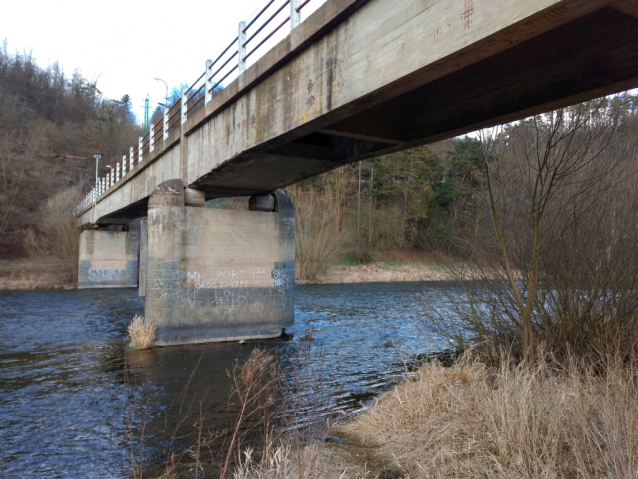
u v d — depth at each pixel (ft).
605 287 28.96
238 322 56.49
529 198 32.71
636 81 21.27
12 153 181.98
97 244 133.80
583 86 23.29
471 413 21.77
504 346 33.81
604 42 22.25
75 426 29.09
